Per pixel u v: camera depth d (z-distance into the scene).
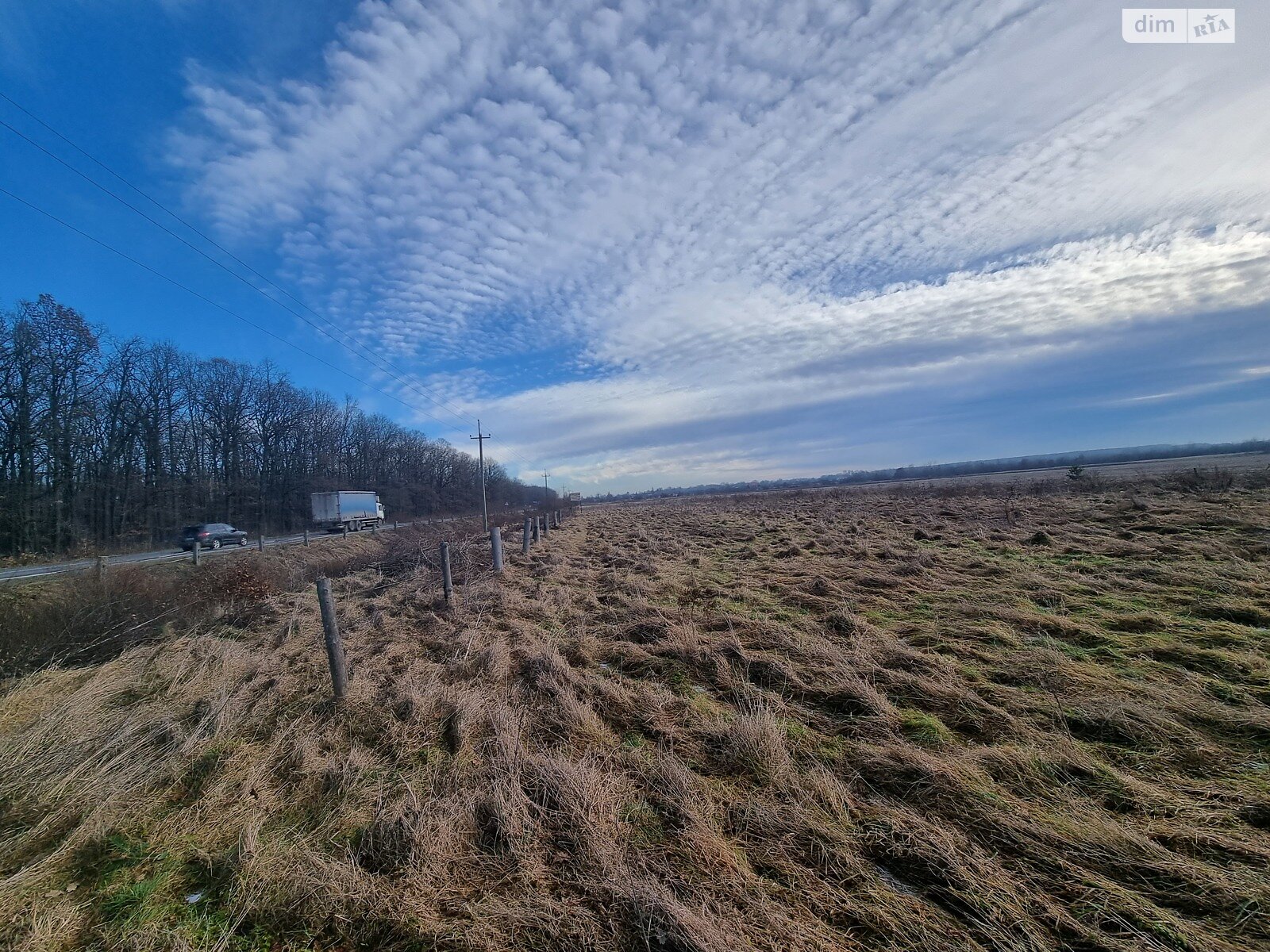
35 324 26.92
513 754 3.67
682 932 2.13
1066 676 4.34
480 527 26.41
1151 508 13.45
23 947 2.37
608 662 5.75
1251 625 5.34
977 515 16.09
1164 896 2.23
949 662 4.82
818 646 5.43
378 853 2.84
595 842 2.72
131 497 31.98
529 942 2.22
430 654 6.39
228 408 40.66
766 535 15.90
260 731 4.48
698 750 3.75
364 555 18.02
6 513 24.36
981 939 2.11
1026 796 2.96
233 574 10.69
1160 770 3.12
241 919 2.46
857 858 2.57
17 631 7.03
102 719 4.68
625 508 55.44
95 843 3.07
